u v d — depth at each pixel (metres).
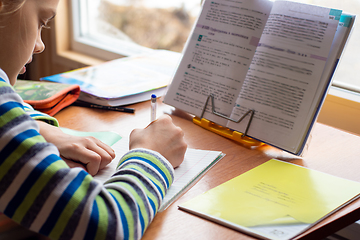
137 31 1.60
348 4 0.99
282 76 0.72
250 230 0.47
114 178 0.53
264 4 0.78
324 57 0.69
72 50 1.74
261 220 0.49
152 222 0.50
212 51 0.83
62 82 0.98
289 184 0.59
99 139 0.72
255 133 0.73
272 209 0.52
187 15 1.43
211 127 0.81
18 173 0.45
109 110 0.90
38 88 0.91
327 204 0.53
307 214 0.51
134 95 0.92
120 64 1.16
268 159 0.69
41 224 0.44
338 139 0.78
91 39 1.72
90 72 1.08
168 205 0.54
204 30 0.86
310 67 0.69
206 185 0.59
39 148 0.46
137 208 0.48
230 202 0.54
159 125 0.67
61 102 0.88
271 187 0.58
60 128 0.77
